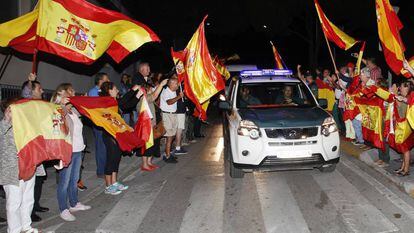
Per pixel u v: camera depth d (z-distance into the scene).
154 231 5.88
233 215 6.37
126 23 6.79
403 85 7.71
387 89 8.61
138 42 6.91
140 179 8.73
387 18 7.98
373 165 8.93
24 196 5.62
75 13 6.46
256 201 6.96
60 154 5.69
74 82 15.72
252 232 5.70
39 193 6.42
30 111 5.53
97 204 7.16
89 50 6.57
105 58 18.39
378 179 7.96
